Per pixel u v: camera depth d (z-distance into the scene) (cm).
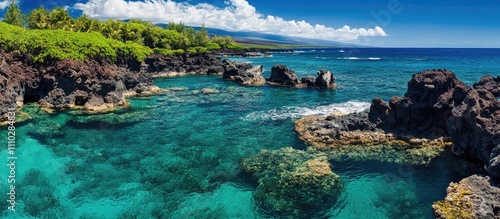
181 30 16162
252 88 7081
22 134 3566
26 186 2492
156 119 4356
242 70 8919
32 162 2914
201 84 7700
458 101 3198
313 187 2506
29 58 5106
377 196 2386
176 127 4022
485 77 4109
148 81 6469
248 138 3603
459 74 9781
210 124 4153
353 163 2920
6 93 4159
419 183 2564
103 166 2886
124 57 7900
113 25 10881
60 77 4722
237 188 2514
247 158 3034
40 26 8162
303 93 6438
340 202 2314
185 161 3008
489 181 2289
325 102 5488
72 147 3300
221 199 2364
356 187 2512
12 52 5031
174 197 2392
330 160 2980
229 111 4847
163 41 12125
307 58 18212
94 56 5928
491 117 2675
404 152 3114
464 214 2022
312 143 3353
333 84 7288
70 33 6166
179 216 2152
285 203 2306
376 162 2934
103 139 3556
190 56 11100
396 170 2781
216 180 2645
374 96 6000
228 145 3406
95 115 4409
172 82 8069
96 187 2517
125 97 5478
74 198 2355
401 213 2175
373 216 2152
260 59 16738
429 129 3462
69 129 3828
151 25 13150
